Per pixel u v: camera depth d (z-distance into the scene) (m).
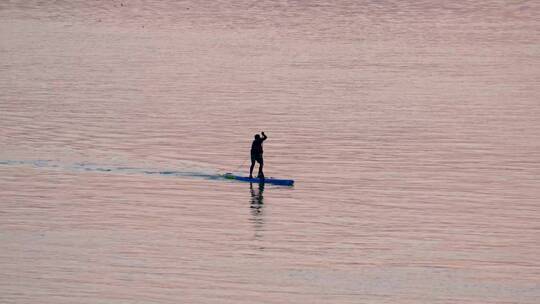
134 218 146.62
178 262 126.75
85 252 129.88
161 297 114.25
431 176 176.38
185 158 188.00
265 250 132.25
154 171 176.62
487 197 161.38
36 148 194.00
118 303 112.25
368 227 143.75
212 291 116.38
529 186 168.75
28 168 177.12
